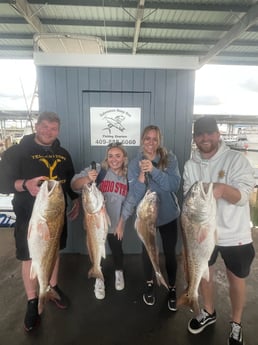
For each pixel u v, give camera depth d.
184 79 2.92
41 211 1.59
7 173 1.86
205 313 2.04
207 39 5.34
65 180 2.09
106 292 2.51
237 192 1.50
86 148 3.01
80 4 3.86
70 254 3.19
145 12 4.17
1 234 3.71
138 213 1.93
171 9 4.05
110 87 2.91
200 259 1.58
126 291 2.53
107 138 3.00
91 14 4.23
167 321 2.14
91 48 3.99
